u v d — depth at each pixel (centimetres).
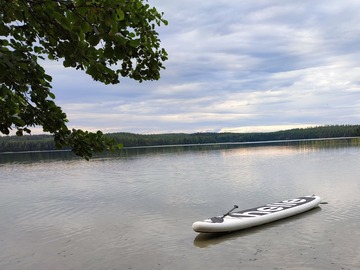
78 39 224
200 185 2564
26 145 10675
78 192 2456
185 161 4912
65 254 1178
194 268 1020
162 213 1709
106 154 7075
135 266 1051
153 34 356
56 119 315
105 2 211
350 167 3362
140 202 2003
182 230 1412
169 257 1114
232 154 6262
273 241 1230
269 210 1569
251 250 1150
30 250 1231
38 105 306
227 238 1291
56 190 2588
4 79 245
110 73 246
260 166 3812
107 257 1133
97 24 214
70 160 5828
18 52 261
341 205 1714
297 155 5309
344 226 1355
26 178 3434
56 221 1634
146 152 8031
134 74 370
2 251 1231
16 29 282
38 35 283
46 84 290
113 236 1355
